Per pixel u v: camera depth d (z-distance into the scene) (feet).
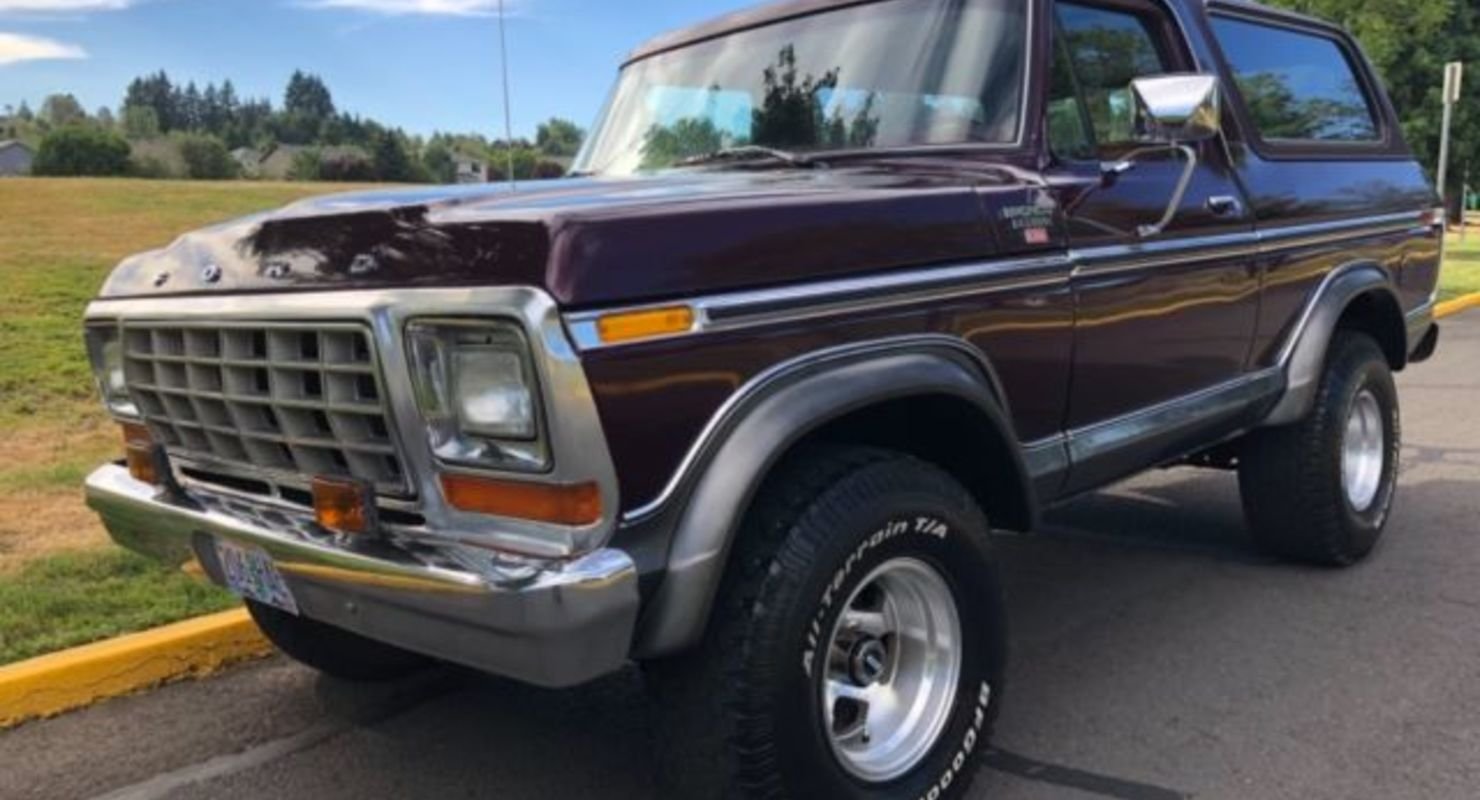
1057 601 16.62
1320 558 17.25
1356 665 14.12
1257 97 16.02
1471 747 12.03
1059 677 14.03
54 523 18.56
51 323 34.91
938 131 12.51
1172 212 13.38
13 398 27.32
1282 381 15.83
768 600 9.11
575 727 13.11
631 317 8.43
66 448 23.68
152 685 14.17
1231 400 14.78
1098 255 12.31
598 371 8.27
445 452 8.66
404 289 8.64
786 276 9.39
